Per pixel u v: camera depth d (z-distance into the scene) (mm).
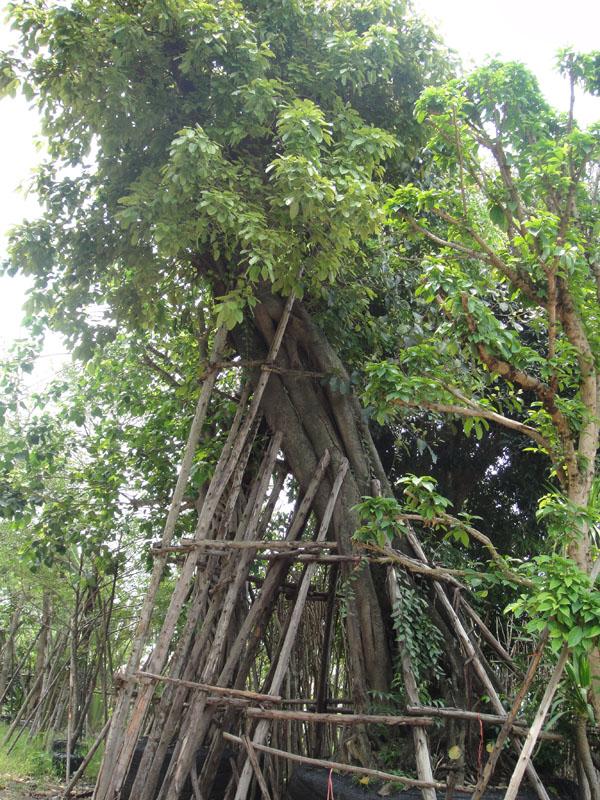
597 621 4258
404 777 5988
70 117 8445
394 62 8539
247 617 7711
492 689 6707
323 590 9984
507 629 8562
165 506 11609
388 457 10859
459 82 6207
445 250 6273
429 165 9266
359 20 9109
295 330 8727
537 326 6336
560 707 5930
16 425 11273
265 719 6898
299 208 7246
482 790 5004
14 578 15555
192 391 10219
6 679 17062
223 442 9836
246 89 7379
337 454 8297
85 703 12562
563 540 5090
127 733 6777
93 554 12531
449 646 7379
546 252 5176
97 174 8711
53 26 7461
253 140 8234
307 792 6695
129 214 7082
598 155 5766
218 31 7500
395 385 5504
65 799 9078
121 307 9211
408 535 7816
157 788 8031
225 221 6945
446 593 7891
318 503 8289
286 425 8508
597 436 5355
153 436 11445
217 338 8133
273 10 8266
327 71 8164
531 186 5844
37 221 8867
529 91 6027
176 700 7594
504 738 5031
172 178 6762
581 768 6191
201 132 6836
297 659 9531
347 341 8961
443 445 10914
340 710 8727
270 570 8008
